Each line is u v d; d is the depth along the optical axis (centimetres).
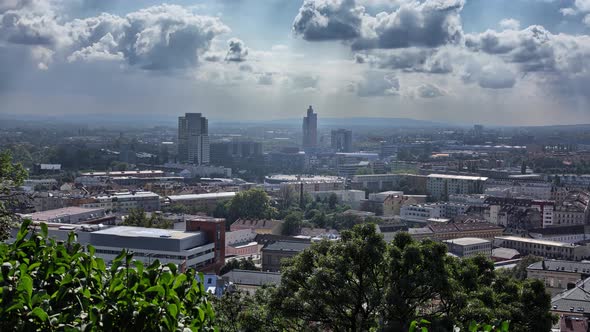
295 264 8806
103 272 2948
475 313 7762
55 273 2825
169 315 2756
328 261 8194
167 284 2895
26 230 3039
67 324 2611
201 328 2909
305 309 8256
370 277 8406
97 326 2697
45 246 2978
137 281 2889
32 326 2584
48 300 2662
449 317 7712
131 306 2764
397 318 7906
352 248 8194
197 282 3033
